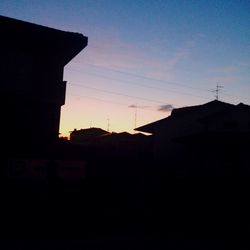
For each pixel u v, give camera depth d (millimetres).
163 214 15062
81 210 13344
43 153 13766
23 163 12297
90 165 14234
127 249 9695
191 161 25594
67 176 13234
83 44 15164
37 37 14461
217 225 13469
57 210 12773
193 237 11781
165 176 16719
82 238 10820
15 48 14547
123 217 14211
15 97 14141
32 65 14859
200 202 14820
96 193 13984
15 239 10195
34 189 12523
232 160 22734
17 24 13961
